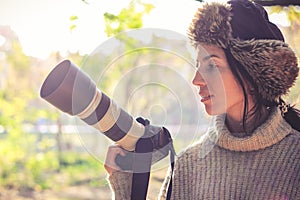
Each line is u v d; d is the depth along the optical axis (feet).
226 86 4.05
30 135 16.65
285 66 3.97
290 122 4.31
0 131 16.87
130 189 4.13
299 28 7.09
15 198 15.75
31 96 16.47
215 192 4.27
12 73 16.20
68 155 15.66
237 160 4.25
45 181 15.76
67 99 3.52
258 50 3.94
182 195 4.44
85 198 14.39
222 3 4.12
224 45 3.98
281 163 4.12
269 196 4.09
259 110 4.13
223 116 4.26
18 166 16.33
